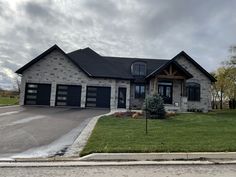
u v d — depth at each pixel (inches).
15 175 238.4
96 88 1026.1
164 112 687.7
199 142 361.1
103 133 420.8
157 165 278.8
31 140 379.2
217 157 309.0
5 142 362.9
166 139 378.9
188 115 793.6
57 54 1019.9
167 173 251.0
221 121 629.9
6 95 1856.5
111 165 276.7
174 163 286.0
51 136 410.0
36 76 1007.6
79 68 1021.2
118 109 985.5
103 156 299.4
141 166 274.5
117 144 341.4
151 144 344.2
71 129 477.1
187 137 397.4
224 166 277.3
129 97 1050.1
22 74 1003.3
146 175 244.4
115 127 490.3
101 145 335.9
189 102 1077.1
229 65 1149.7
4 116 632.4
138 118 657.0
